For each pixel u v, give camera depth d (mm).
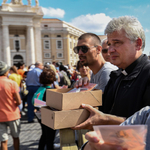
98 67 2270
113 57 1326
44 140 3457
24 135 5168
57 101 1385
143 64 1294
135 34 1244
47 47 42094
